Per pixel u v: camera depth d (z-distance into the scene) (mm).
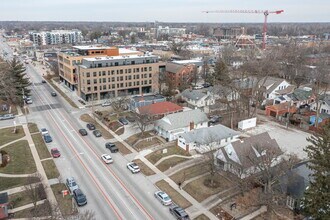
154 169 51500
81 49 111375
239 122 70438
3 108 84188
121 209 40469
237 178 46094
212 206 41031
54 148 58219
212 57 158375
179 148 58969
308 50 161000
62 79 121250
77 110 85125
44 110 85000
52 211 37250
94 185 46375
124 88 98938
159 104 76625
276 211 39906
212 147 53844
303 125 72562
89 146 60969
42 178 47000
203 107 86750
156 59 103938
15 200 41781
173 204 41531
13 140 63344
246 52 159750
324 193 32188
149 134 66375
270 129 70625
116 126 71375
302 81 111375
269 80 96875
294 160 46281
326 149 33094
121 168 51938
